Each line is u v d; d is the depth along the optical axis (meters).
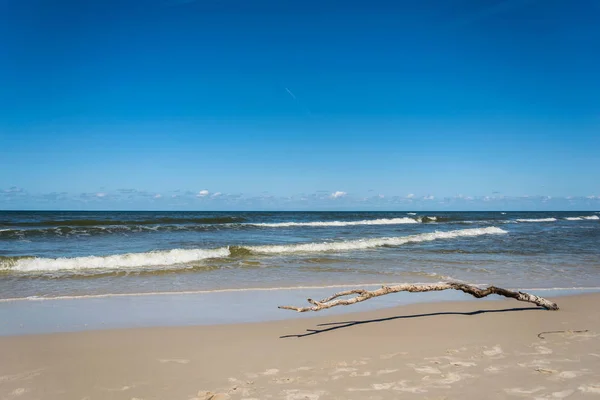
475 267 12.80
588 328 6.07
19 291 8.90
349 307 7.56
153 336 5.71
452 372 4.26
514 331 5.90
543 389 3.81
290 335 5.78
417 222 46.53
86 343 5.38
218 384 4.00
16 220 33.53
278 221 42.56
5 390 3.88
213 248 15.98
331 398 3.64
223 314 7.03
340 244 17.95
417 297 8.55
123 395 3.76
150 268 12.13
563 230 32.78
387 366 4.46
